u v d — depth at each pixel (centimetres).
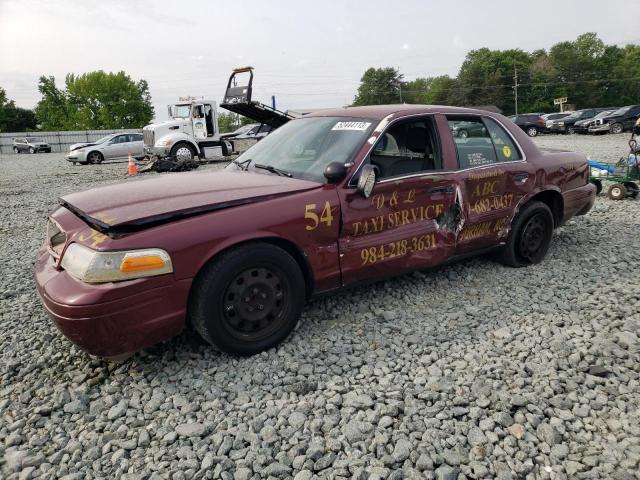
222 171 406
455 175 402
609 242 563
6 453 243
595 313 378
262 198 318
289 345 335
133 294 272
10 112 8406
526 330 355
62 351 340
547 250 493
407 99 10162
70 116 8269
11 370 319
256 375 299
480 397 275
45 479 225
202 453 237
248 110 1551
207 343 338
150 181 366
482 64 8800
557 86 8438
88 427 262
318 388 288
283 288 324
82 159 2306
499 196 436
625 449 237
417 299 409
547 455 236
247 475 223
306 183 343
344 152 362
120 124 8550
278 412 267
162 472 227
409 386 288
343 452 237
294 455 236
